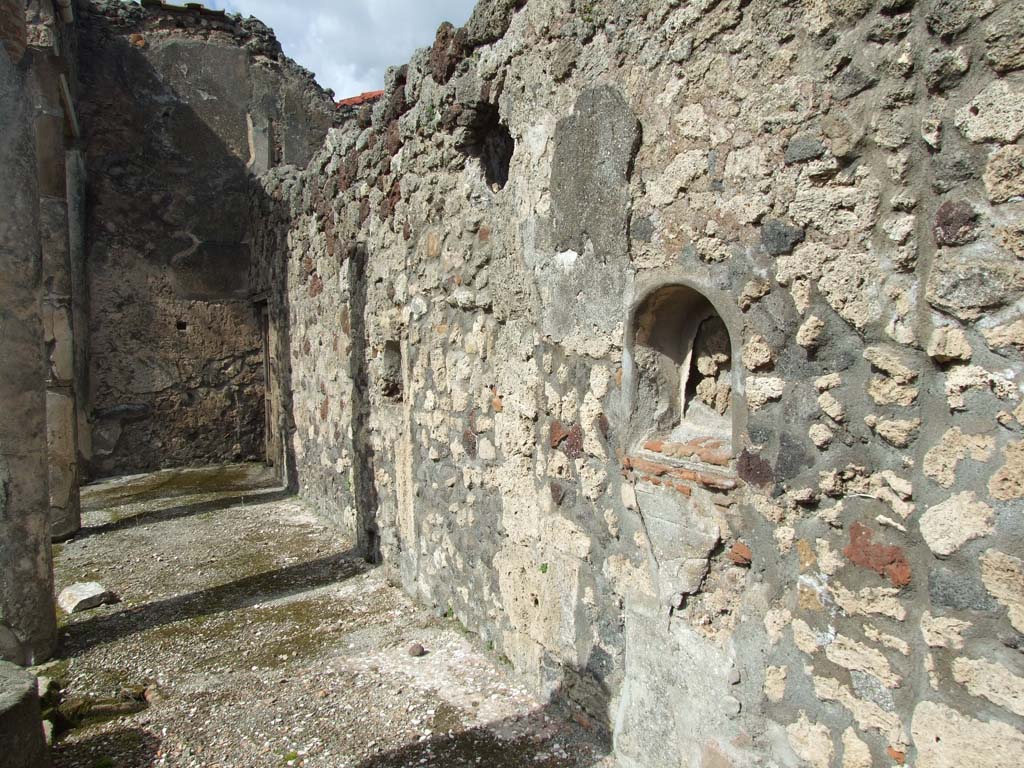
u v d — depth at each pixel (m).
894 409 1.67
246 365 9.02
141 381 8.50
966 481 1.54
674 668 2.33
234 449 9.03
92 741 2.94
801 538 1.90
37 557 3.69
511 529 3.25
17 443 3.61
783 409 1.94
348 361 5.50
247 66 8.84
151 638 3.93
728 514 2.11
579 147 2.63
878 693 1.73
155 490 7.60
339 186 5.36
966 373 1.54
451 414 3.75
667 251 2.28
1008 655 1.48
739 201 2.02
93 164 8.13
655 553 2.38
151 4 8.41
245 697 3.24
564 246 2.75
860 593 1.76
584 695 2.79
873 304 1.71
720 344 2.36
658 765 2.41
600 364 2.62
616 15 2.43
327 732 2.92
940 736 1.60
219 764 2.75
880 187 1.69
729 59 2.03
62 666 3.63
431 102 3.67
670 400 2.49
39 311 3.79
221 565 5.13
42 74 5.91
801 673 1.91
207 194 8.70
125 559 5.34
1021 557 1.45
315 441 6.58
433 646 3.61
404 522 4.39
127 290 8.37
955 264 1.54
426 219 3.89
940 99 1.57
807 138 1.82
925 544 1.62
